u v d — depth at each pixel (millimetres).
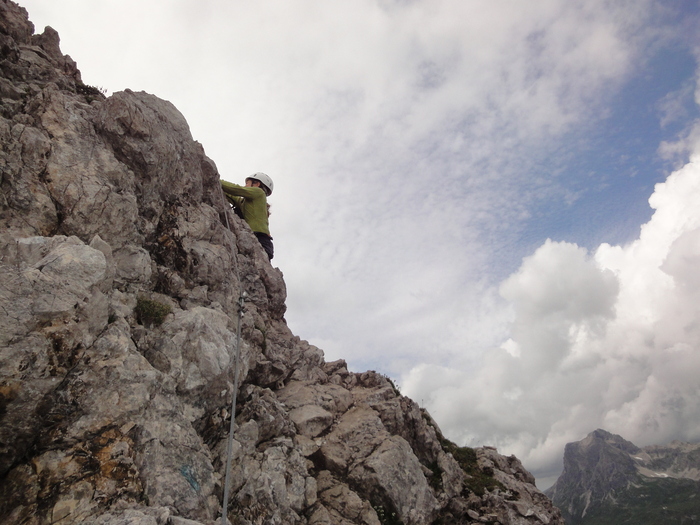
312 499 14516
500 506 19297
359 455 17156
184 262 15516
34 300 9398
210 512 10477
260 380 18047
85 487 8617
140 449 9758
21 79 14938
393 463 16766
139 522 8094
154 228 15148
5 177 11359
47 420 9016
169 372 11766
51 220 11875
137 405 10062
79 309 9992
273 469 13508
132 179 14383
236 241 20750
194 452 10828
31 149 12359
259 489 12453
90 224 12594
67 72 17703
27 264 10125
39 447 8828
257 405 15078
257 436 14016
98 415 9508
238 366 13492
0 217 10938
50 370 9195
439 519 17750
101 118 14531
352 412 19562
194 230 16453
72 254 10406
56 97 14047
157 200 15617
